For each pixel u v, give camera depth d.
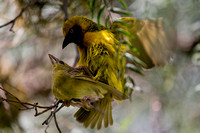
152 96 12.02
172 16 11.30
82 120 8.47
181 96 11.84
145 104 12.06
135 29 9.44
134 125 12.10
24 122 11.33
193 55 11.50
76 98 7.83
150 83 12.01
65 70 7.86
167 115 11.85
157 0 11.34
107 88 7.47
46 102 12.23
